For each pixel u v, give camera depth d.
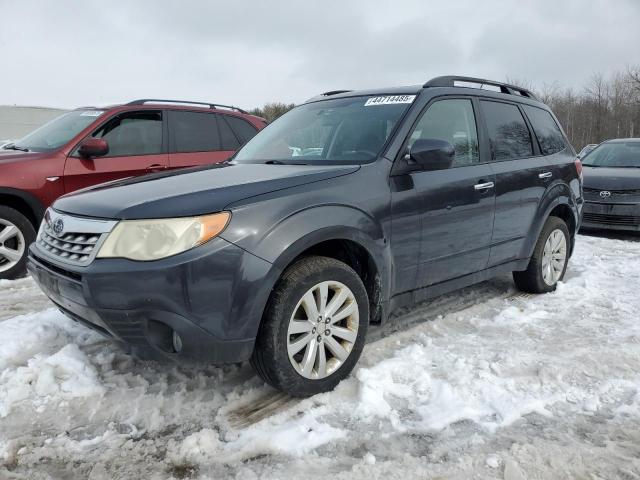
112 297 2.38
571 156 5.00
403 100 3.60
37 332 3.43
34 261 2.91
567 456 2.29
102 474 2.20
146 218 2.43
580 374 3.01
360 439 2.42
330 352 2.90
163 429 2.52
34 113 24.58
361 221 2.88
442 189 3.39
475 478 2.16
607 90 52.03
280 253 2.52
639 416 2.62
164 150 6.14
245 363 3.20
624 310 4.12
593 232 8.28
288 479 2.15
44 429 2.50
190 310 2.37
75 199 2.91
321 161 3.34
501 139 4.14
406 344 3.46
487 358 3.21
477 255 3.78
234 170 3.25
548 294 4.61
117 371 3.06
